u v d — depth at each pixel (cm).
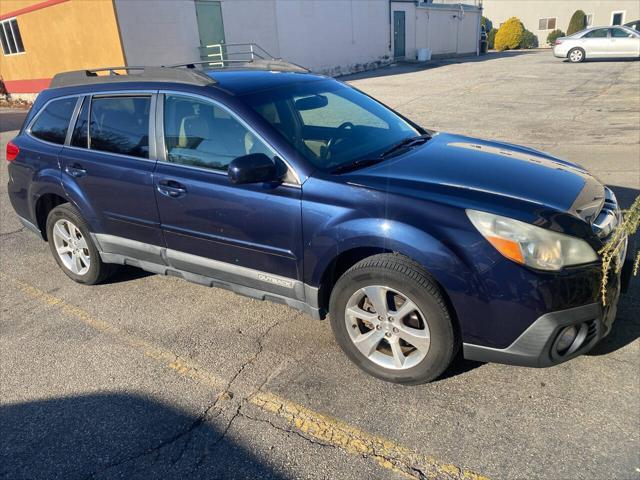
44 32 1733
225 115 351
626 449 257
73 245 464
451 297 278
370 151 360
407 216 286
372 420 288
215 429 288
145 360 355
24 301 450
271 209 326
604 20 3988
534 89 1535
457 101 1391
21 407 316
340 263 328
